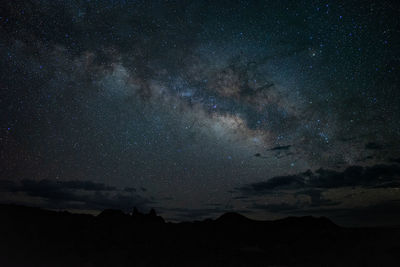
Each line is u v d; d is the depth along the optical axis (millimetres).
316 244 23562
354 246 21406
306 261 19906
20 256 16609
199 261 19219
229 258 20312
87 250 18734
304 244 23922
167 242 23031
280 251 22438
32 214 23031
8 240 18141
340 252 20766
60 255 17453
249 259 20422
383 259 18562
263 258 20672
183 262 18781
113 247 19859
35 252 17344
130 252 19328
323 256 20484
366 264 18250
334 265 18656
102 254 18344
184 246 22594
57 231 21109
